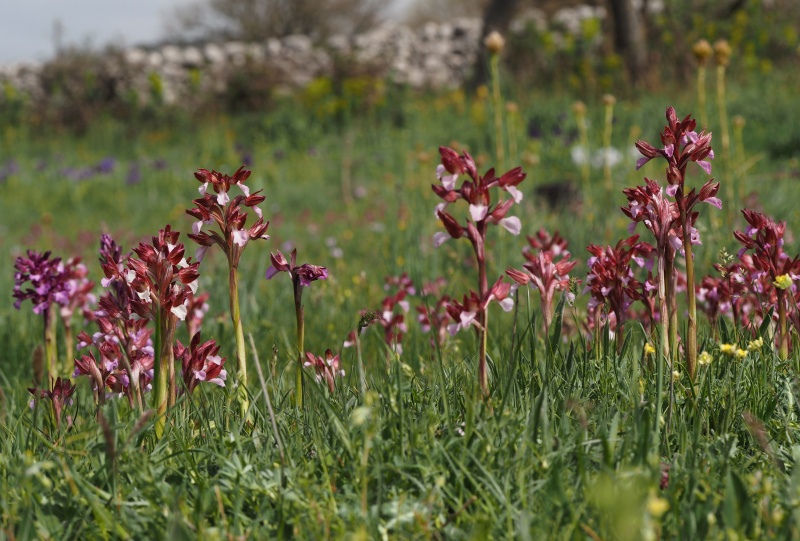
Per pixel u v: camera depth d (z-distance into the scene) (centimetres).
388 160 1914
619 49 2317
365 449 214
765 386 269
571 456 230
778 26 2475
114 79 3253
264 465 234
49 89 3381
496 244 625
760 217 308
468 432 228
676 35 2280
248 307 543
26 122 3044
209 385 358
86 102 3130
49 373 356
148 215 1619
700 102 660
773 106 1642
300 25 5238
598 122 1730
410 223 760
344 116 2422
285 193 1620
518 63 2633
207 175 270
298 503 213
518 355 264
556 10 3662
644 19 2347
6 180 2083
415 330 428
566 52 2483
